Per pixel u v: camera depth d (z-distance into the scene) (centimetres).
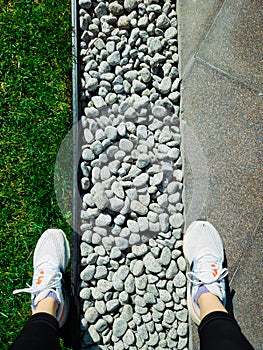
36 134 100
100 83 100
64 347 95
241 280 99
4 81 101
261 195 100
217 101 102
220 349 80
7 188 99
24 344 80
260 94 103
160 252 99
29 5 102
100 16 102
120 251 98
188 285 97
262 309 98
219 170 101
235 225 100
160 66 103
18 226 98
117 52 101
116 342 96
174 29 104
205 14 104
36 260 96
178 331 97
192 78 103
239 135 102
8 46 101
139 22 102
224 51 104
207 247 98
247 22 105
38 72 101
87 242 97
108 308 96
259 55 104
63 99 101
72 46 100
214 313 87
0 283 96
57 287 93
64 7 102
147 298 97
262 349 97
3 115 100
